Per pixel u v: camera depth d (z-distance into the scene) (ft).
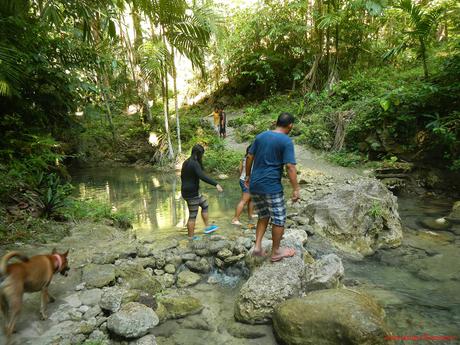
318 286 13.17
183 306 12.62
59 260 11.59
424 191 29.53
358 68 55.93
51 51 28.76
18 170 21.15
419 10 36.01
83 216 21.22
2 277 9.61
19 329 10.37
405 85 39.70
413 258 17.17
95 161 50.98
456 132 29.04
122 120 61.21
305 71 63.36
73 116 37.01
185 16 39.99
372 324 9.76
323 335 10.06
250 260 15.12
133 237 18.71
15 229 16.93
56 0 23.91
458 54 33.47
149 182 38.70
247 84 72.08
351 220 18.75
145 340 10.54
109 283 13.23
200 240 17.79
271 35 62.08
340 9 53.83
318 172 34.22
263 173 12.42
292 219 20.61
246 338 11.17
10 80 21.02
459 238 19.49
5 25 21.71
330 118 43.55
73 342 10.12
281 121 12.62
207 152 44.86
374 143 35.96
